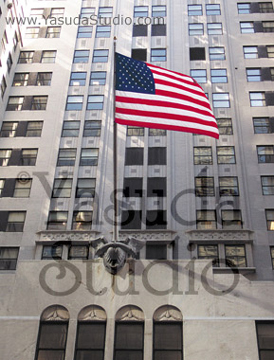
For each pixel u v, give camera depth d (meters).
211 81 39.53
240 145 35.38
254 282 23.92
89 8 45.88
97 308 23.55
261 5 44.88
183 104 23.62
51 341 22.70
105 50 42.41
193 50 41.84
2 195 33.50
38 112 38.28
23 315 23.34
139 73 23.70
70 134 36.69
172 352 22.20
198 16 44.47
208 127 23.61
